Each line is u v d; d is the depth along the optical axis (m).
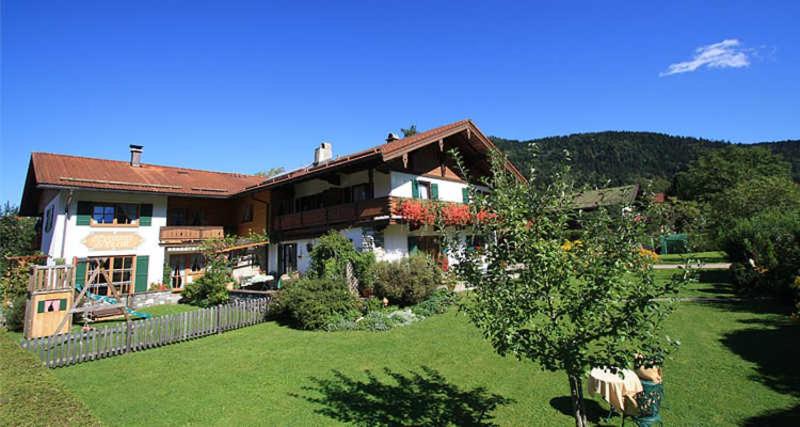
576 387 4.36
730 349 8.30
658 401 5.53
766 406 5.98
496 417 6.10
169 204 23.55
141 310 17.56
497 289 4.16
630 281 3.77
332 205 19.84
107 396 7.36
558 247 3.94
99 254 19.70
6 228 27.39
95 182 19.78
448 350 9.29
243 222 25.80
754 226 13.92
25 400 6.57
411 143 16.34
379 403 6.68
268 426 6.00
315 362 8.89
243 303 13.17
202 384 7.84
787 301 11.45
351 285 14.52
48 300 12.70
